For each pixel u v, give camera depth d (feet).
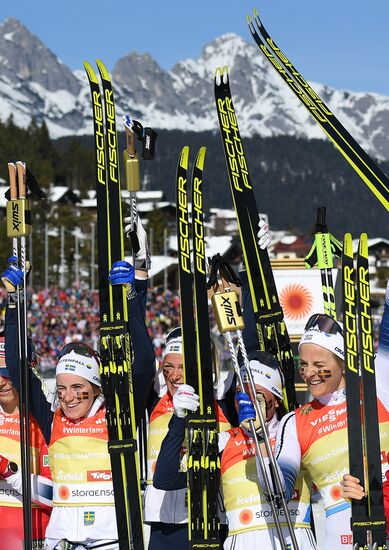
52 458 53.83
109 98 58.54
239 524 48.70
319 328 47.47
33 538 57.06
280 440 47.78
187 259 52.60
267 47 60.64
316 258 57.93
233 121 59.21
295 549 45.29
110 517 52.42
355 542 43.27
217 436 50.26
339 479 46.62
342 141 53.42
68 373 52.70
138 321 54.19
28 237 57.67
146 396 55.11
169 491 54.54
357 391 44.24
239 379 47.19
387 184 50.60
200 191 53.01
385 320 48.24
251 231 57.72
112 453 52.29
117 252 56.39
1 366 57.93
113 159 57.77
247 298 58.65
